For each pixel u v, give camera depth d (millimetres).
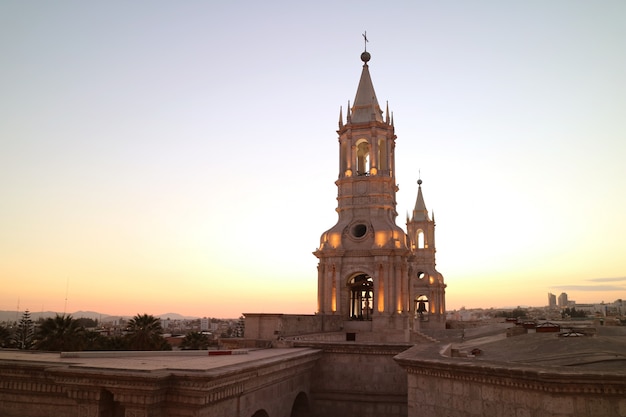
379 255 57062
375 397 39281
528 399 19391
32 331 96125
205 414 24016
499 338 38438
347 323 57312
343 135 64312
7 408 28641
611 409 17781
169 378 23703
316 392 40250
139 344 81562
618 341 25672
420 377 25328
